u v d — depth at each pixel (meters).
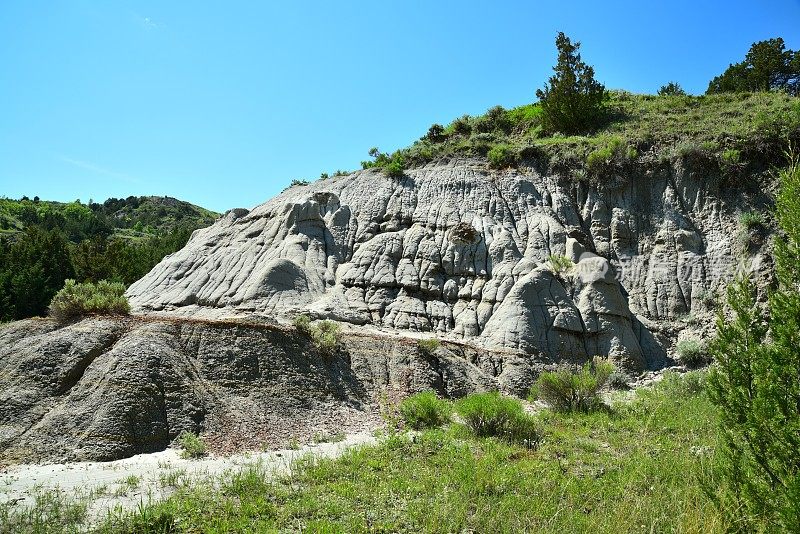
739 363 8.76
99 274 52.03
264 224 36.19
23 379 16.88
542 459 14.50
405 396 22.02
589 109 45.91
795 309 8.02
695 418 18.39
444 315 30.31
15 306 42.94
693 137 38.66
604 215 37.25
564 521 10.26
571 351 28.02
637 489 11.87
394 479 12.70
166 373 17.66
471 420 17.56
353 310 29.42
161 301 30.94
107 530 9.85
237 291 30.11
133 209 140.12
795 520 7.24
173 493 11.96
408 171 40.34
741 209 34.41
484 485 12.15
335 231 35.19
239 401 18.31
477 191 37.66
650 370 28.77
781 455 7.88
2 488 12.39
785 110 38.94
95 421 15.55
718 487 9.85
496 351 26.69
